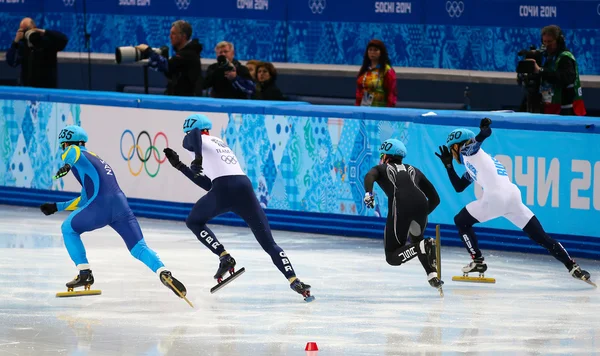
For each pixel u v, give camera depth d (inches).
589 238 1195.3
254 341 844.0
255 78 1583.4
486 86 1638.8
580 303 988.6
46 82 1732.3
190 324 902.4
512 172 1232.2
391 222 1010.1
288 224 1371.8
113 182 1003.9
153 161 1441.9
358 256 1213.1
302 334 867.4
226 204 1003.3
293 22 1841.8
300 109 1342.3
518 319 922.7
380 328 888.9
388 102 1486.2
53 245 1258.6
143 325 898.7
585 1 1600.6
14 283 1064.8
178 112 1414.9
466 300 999.6
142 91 1931.6
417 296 1016.2
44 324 901.8
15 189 1550.2
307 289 983.6
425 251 994.1
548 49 1398.9
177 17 1929.1
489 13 1681.8
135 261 1178.6
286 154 1362.0
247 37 1884.8
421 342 840.9
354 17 1791.3
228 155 1017.5
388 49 1775.3
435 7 1723.7
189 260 1182.9
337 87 1759.4
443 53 1731.1
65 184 1501.0
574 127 1189.7
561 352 811.4
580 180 1194.0
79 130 1022.4
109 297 1008.2
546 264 1176.2
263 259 1195.3
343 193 1328.7
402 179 1018.1
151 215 1451.8
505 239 1248.8
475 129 1240.8
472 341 844.6
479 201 1080.2
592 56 1610.5
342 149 1323.8
